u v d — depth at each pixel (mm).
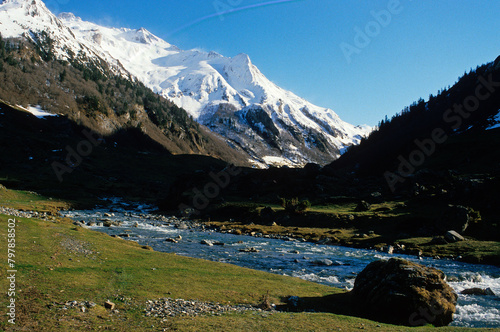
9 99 198625
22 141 157125
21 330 8969
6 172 123125
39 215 52656
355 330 11234
